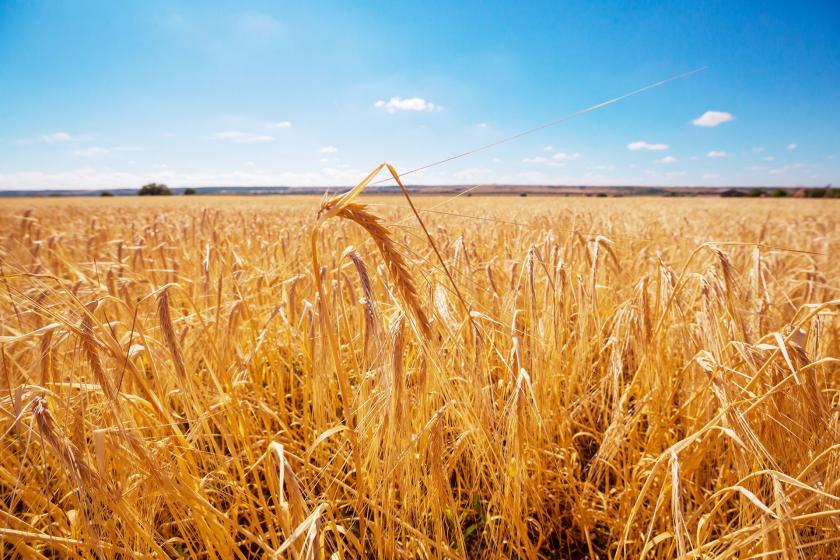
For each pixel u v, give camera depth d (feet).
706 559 4.86
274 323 11.28
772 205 89.51
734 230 29.45
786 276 11.96
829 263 15.70
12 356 6.28
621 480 7.67
